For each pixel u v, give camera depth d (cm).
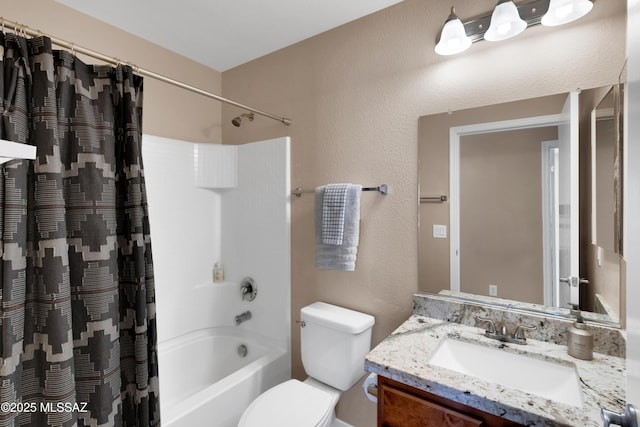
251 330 215
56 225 95
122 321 119
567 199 118
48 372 93
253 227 213
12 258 88
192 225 215
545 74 123
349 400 171
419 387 96
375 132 165
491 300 135
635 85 45
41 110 96
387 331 162
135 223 117
